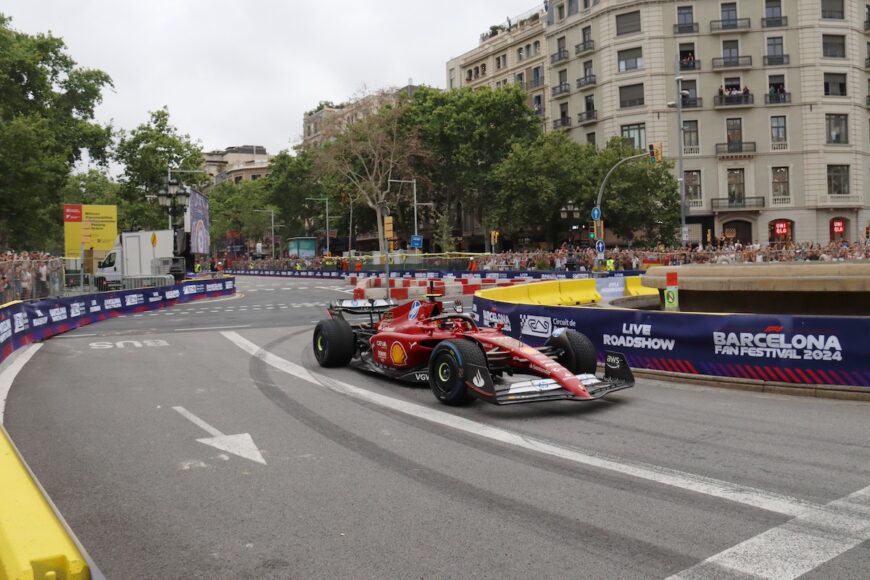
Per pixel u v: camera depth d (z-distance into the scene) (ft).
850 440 20.72
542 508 15.49
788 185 176.96
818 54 174.50
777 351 29.01
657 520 14.65
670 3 179.52
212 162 502.38
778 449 19.97
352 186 206.90
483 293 50.26
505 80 253.24
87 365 39.37
